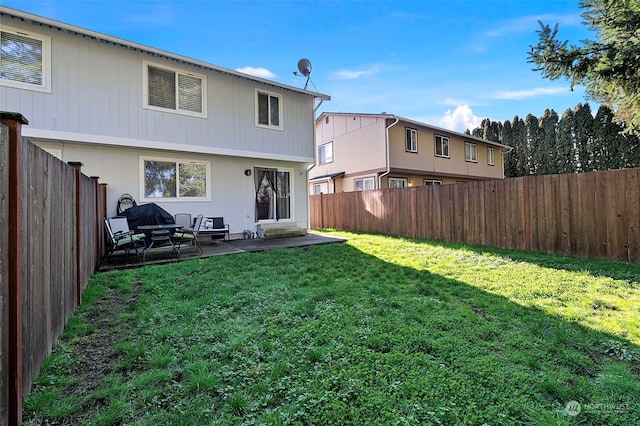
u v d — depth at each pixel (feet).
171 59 26.30
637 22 16.70
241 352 8.40
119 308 12.12
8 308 5.49
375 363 7.74
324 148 59.47
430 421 5.79
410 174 51.29
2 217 5.27
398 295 13.25
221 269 18.03
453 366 7.63
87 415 6.15
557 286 13.98
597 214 19.62
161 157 26.99
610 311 11.09
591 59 17.70
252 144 31.55
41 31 20.93
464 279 15.52
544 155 75.15
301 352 8.36
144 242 21.26
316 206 46.14
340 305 11.98
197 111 28.09
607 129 65.46
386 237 32.37
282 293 13.56
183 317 10.98
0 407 5.19
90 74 22.82
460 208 27.89
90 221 15.99
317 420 5.84
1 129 5.24
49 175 8.36
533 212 22.81
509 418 5.89
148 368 7.84
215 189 30.07
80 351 8.70
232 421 5.92
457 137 58.75
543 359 7.97
